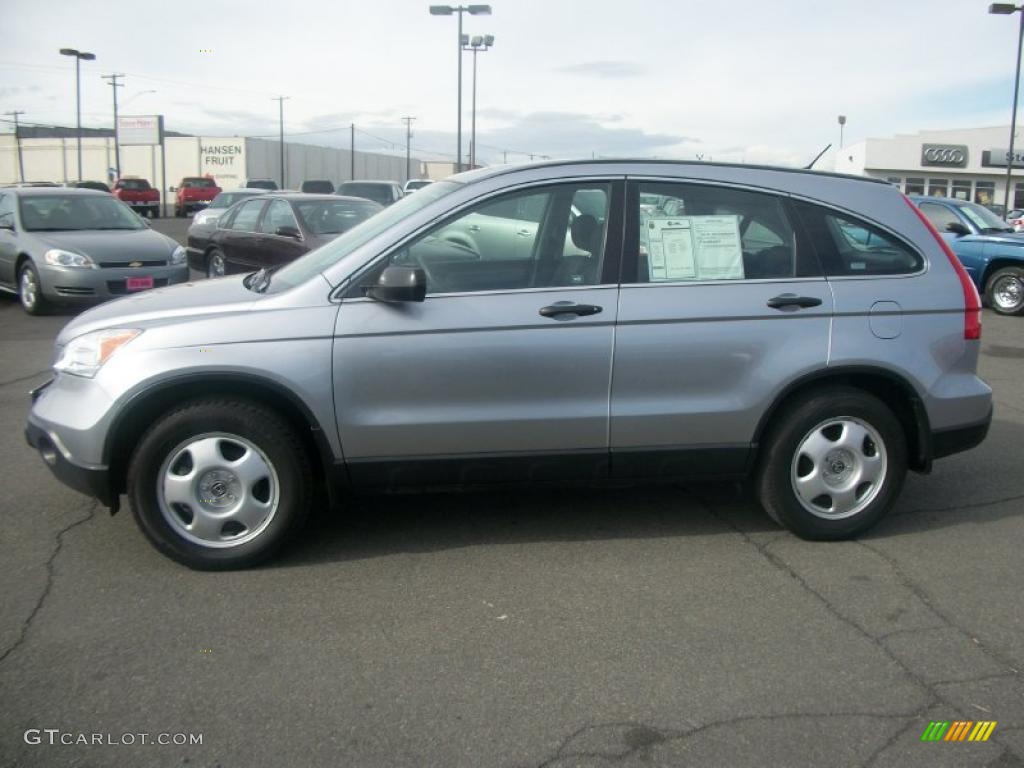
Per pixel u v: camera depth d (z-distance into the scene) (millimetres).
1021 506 5043
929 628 3605
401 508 4895
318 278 4082
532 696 3104
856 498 4438
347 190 24234
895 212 4457
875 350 4285
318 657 3346
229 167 61781
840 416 4332
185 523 4043
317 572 4082
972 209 14148
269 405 4059
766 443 4383
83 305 11297
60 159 68062
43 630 3521
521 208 4199
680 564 4211
